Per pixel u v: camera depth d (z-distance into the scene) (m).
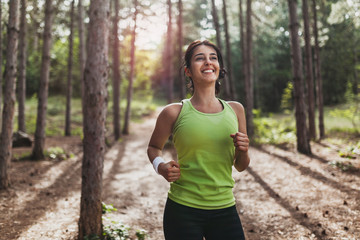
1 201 5.54
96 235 3.85
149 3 17.86
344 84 27.38
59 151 10.73
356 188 5.58
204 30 28.39
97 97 3.82
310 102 12.18
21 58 12.79
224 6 14.44
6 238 4.04
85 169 3.87
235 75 31.88
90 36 3.82
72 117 22.12
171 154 11.57
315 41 13.20
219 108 1.94
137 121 25.05
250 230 4.46
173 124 1.92
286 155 9.34
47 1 9.29
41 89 9.62
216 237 1.86
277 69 34.84
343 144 10.12
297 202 5.36
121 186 7.21
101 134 3.89
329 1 15.17
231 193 1.92
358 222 4.21
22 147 12.31
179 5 13.96
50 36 9.49
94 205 3.88
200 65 1.89
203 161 1.83
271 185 6.55
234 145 1.79
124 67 33.25
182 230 1.80
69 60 16.80
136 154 12.09
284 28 25.11
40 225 4.54
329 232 4.07
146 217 5.13
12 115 6.36
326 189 5.81
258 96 31.42
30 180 7.17
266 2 16.19
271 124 15.62
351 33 24.39
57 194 6.27
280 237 4.14
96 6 3.83
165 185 7.30
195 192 1.82
